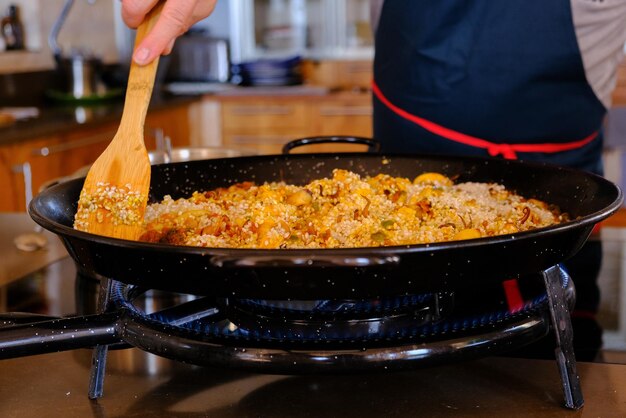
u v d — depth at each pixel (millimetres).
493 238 639
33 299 1045
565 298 727
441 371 809
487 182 1131
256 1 4582
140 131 873
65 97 3514
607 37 1399
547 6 1371
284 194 1051
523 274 691
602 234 1378
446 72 1442
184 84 4391
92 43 4281
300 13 4555
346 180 1055
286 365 642
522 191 1083
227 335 671
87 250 694
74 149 2912
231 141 4055
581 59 1398
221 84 4359
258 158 1181
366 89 4203
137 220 851
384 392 767
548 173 1050
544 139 1468
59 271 1183
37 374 831
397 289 646
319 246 848
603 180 911
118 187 853
